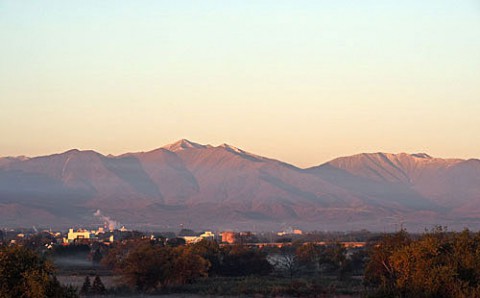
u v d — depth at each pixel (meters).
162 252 96.25
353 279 115.94
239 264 126.75
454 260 52.69
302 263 137.50
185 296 85.00
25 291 44.16
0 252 44.91
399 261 54.81
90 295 84.69
